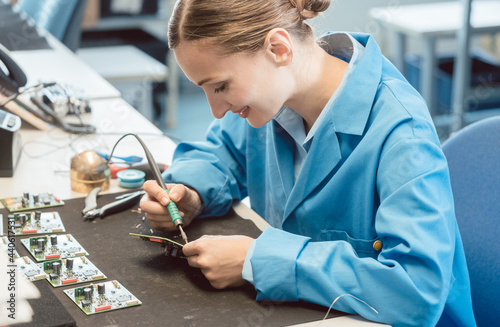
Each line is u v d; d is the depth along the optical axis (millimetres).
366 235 1076
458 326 1112
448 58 4230
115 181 1400
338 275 923
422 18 3773
